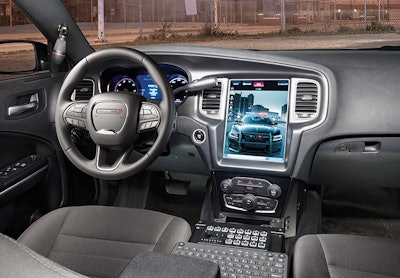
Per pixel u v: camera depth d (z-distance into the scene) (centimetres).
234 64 231
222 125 237
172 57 238
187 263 83
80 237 193
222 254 194
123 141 185
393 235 288
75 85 196
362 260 171
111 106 184
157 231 197
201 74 238
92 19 1169
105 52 191
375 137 234
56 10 249
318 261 171
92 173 192
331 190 317
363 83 229
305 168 233
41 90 260
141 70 253
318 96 225
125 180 314
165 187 316
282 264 188
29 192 269
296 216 239
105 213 206
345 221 301
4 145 253
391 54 240
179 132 244
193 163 263
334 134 228
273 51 266
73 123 193
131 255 185
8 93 242
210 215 250
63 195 284
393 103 227
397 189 312
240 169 237
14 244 72
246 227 221
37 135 262
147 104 188
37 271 67
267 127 232
